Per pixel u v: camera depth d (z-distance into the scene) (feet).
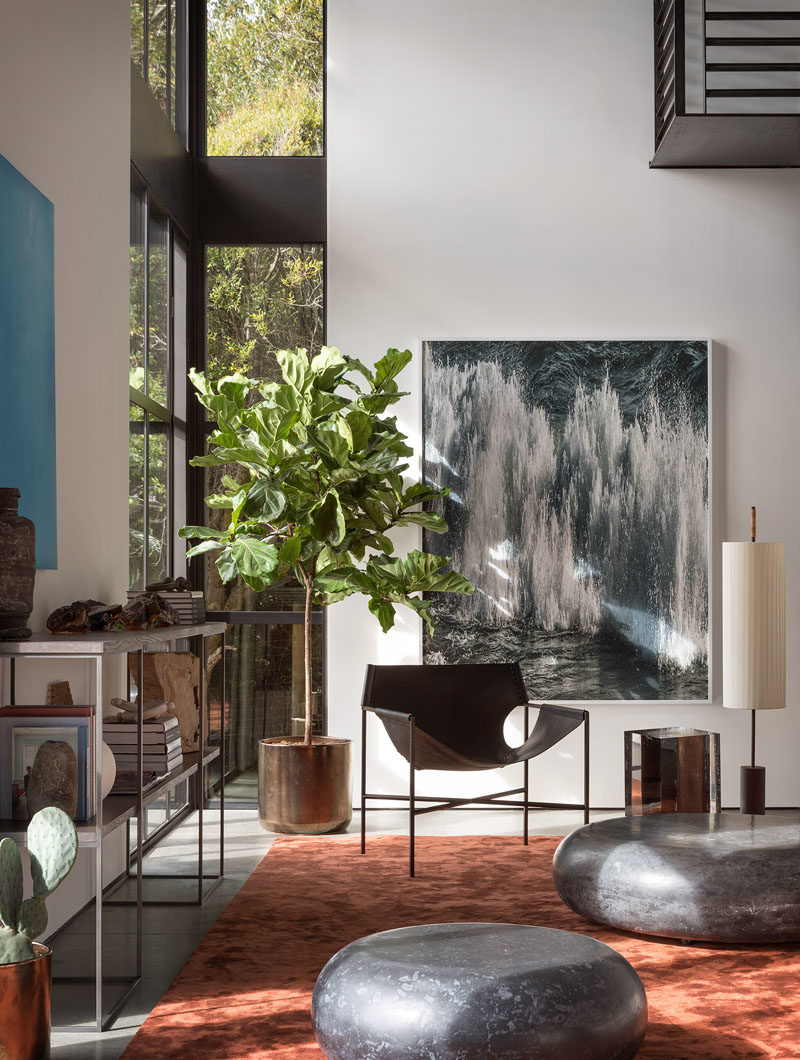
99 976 8.49
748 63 16.76
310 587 16.31
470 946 7.77
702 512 18.04
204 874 13.55
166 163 17.08
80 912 11.87
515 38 18.44
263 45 19.29
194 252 18.92
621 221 18.31
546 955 7.56
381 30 18.49
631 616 17.99
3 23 9.70
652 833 11.27
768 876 10.22
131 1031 8.47
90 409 12.28
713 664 17.90
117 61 13.65
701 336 18.21
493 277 18.30
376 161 18.42
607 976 7.36
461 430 18.20
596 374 18.19
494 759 15.16
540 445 18.16
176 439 18.06
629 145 18.35
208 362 19.10
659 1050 7.92
